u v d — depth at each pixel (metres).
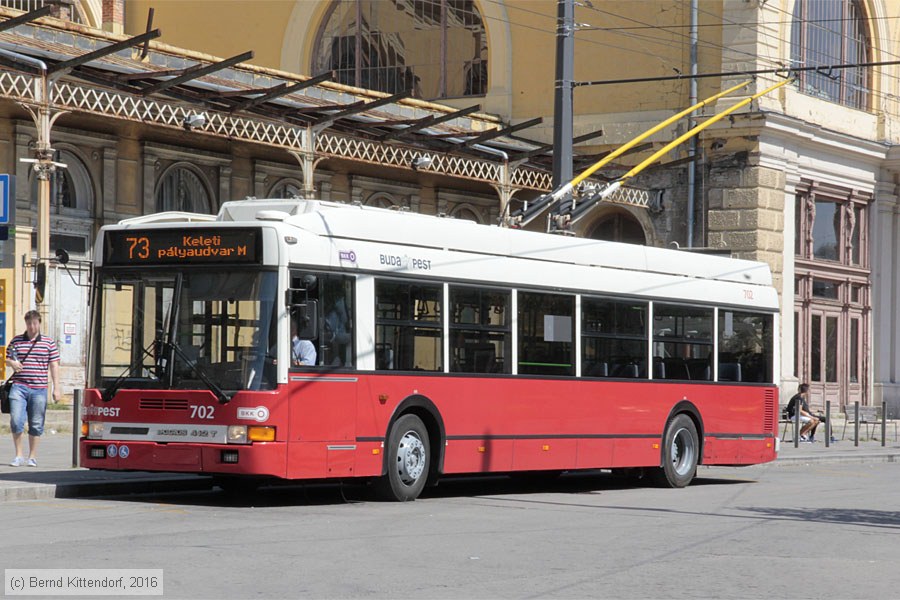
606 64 38.50
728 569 10.91
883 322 41.78
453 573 10.34
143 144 30.67
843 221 40.41
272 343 14.90
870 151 40.66
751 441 22.08
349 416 15.60
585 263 19.12
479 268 17.44
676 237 37.44
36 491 15.45
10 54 23.48
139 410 15.28
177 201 31.98
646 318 20.03
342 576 10.03
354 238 15.91
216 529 12.80
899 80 42.66
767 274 22.75
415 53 41.25
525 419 17.94
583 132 38.44
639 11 37.97
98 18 42.09
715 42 36.94
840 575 10.72
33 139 28.30
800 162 38.38
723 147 36.91
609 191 22.97
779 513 16.03
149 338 15.42
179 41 43.84
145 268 15.54
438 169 31.66
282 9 42.50
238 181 33.16
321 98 33.47
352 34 42.09
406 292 16.44
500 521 14.32
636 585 9.99
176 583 9.52
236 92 26.62
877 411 37.16
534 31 39.53
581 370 18.86
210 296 15.18
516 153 33.62
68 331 29.23
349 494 17.27
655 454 20.12
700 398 21.02
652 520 14.88
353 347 15.72
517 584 9.91
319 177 34.81
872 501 18.14
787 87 37.59
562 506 16.50
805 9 38.78
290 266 15.05
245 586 9.48
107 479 16.66
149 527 12.85
